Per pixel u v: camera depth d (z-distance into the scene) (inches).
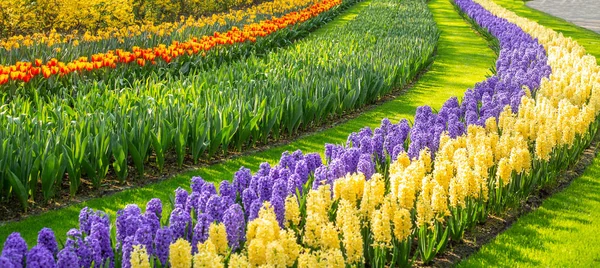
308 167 248.1
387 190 253.8
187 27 679.7
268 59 546.3
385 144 280.4
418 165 226.2
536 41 659.4
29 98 360.2
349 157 249.8
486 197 238.5
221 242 164.1
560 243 230.2
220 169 320.2
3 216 255.4
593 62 497.7
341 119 431.5
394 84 527.2
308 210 189.5
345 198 205.6
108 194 283.1
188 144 325.4
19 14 639.1
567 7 1722.4
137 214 183.2
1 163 251.8
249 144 361.4
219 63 552.7
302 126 406.0
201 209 193.2
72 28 716.0
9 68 377.1
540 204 273.3
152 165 321.7
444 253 221.8
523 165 249.3
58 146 268.2
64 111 315.0
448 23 1138.0
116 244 173.2
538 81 455.8
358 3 1496.1
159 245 163.5
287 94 381.1
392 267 193.2
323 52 570.9
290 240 160.7
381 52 568.4
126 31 616.7
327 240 167.8
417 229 216.8
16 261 149.2
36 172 257.8
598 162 335.6
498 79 465.4
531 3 1882.4
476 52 784.3
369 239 196.5
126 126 299.1
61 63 402.6
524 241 231.3
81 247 156.6
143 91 384.8
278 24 743.7
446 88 559.2
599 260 216.8
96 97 355.6
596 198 280.8
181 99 359.3
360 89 444.8
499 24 858.1
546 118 311.4
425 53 632.4
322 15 1039.0
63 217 255.6
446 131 304.8
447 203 225.9
